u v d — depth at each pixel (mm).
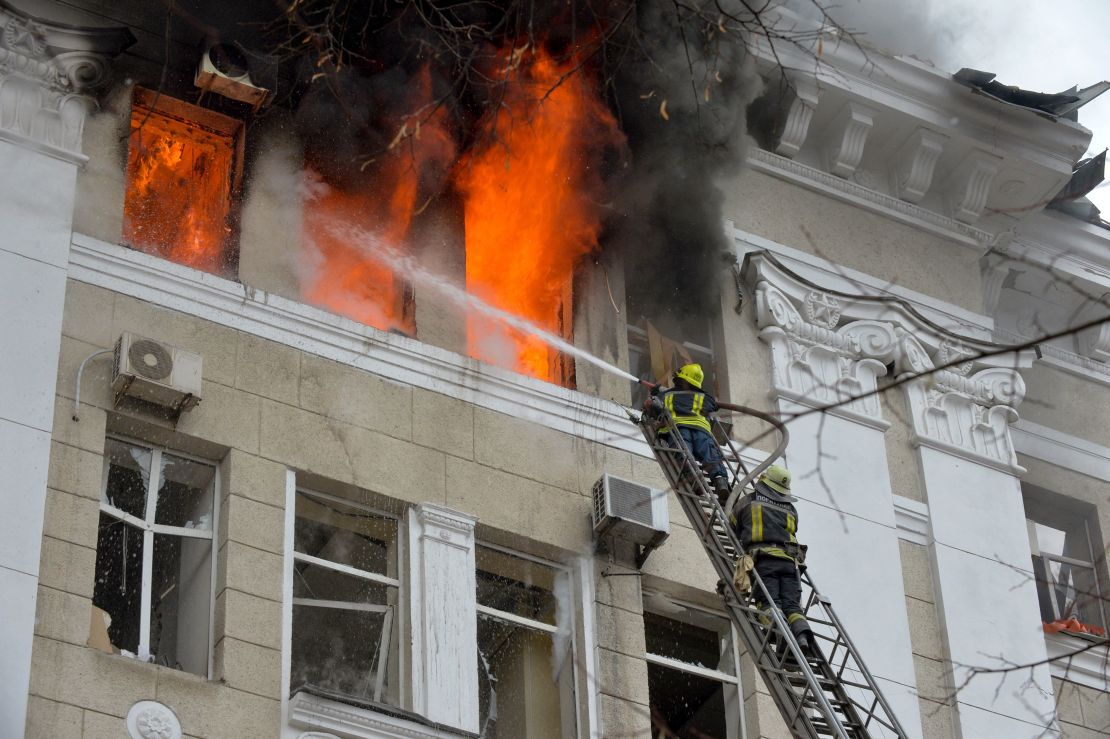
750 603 19562
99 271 21078
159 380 20203
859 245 26484
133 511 20141
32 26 22031
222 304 21516
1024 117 26984
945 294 26750
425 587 20781
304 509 20938
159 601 19984
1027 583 24734
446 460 21859
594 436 23000
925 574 24391
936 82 26625
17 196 21047
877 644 23359
